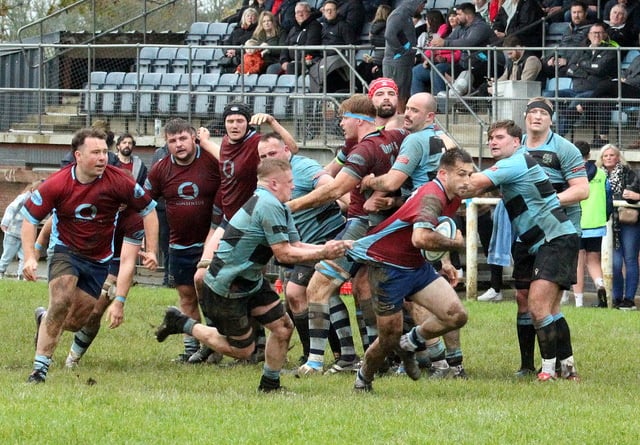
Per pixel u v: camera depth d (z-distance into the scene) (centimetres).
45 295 3653
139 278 4488
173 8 6812
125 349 2734
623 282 3806
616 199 3716
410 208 2028
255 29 5356
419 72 4572
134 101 5097
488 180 2281
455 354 2420
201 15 6988
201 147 2623
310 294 2442
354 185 2325
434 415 1848
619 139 4188
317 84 4791
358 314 2580
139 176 3869
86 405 1883
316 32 4981
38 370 2198
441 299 2080
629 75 4247
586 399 2088
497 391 2180
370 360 2123
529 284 2422
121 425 1736
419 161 2272
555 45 4762
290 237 2047
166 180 2616
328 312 2450
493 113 4366
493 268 3816
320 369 2441
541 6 4806
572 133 4241
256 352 2580
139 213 2284
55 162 5178
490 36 4569
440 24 4819
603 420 1825
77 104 5219
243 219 2022
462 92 4472
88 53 5206
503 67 4562
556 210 2316
